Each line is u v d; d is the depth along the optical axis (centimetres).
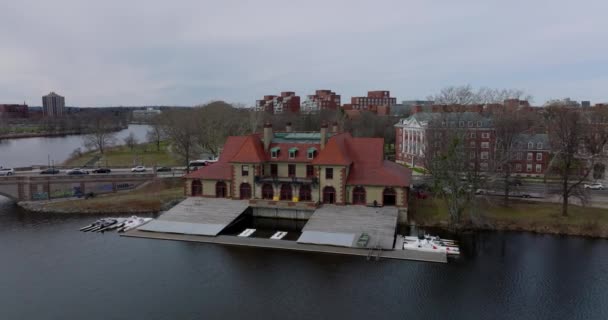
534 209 6706
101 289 4434
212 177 7150
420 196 7431
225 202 6931
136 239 5831
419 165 10619
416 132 10694
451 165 6156
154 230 6034
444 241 5594
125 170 10038
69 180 8150
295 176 6912
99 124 15400
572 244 5619
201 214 6481
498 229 6166
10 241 5856
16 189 7931
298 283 4516
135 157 12838
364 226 5838
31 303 4162
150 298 4238
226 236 5869
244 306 4072
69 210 7425
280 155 6981
